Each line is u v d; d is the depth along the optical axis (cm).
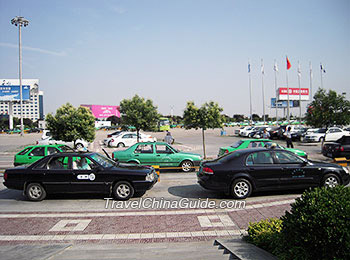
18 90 6356
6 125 9362
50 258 413
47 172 811
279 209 691
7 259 409
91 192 809
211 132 5697
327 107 1897
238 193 795
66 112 1897
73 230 578
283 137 3328
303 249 333
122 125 2233
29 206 766
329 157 1547
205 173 816
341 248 307
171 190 930
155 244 498
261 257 378
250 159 813
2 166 1592
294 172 805
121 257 418
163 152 1286
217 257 400
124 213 690
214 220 627
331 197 345
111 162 889
